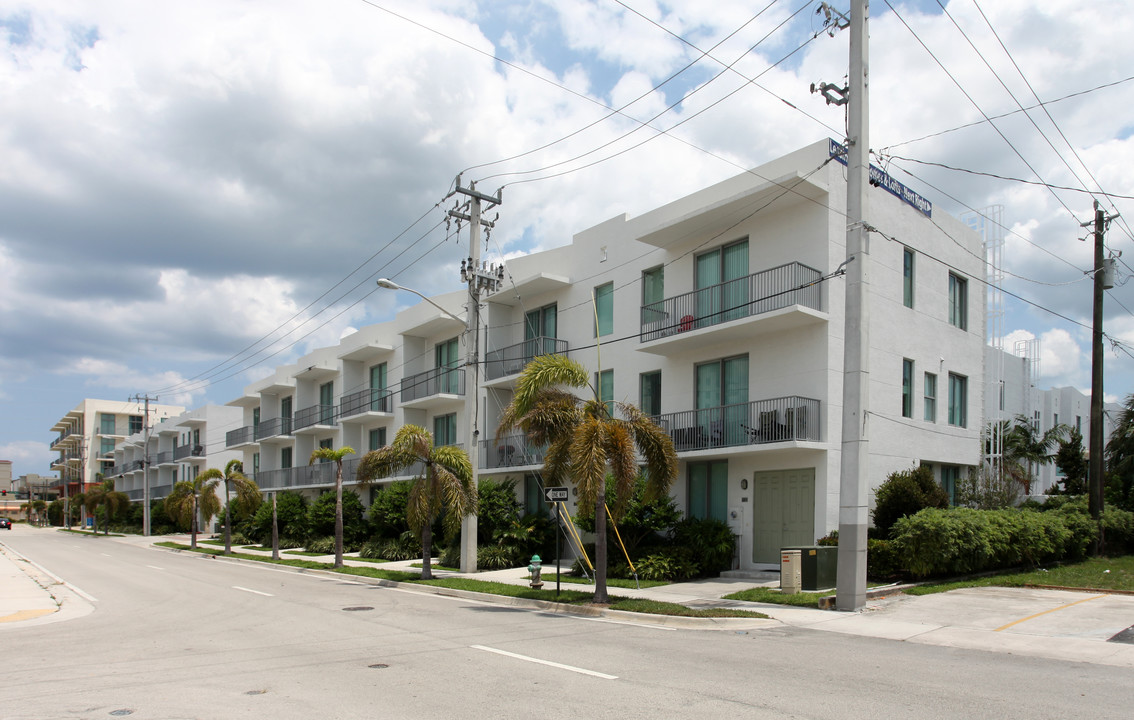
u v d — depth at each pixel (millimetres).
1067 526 20250
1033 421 38875
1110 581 16484
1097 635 10703
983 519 16594
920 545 15727
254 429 51031
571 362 16188
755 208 19938
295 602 16547
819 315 18328
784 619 12648
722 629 12000
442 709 6883
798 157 19625
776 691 7516
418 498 20656
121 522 69000
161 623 13258
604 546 14859
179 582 21828
